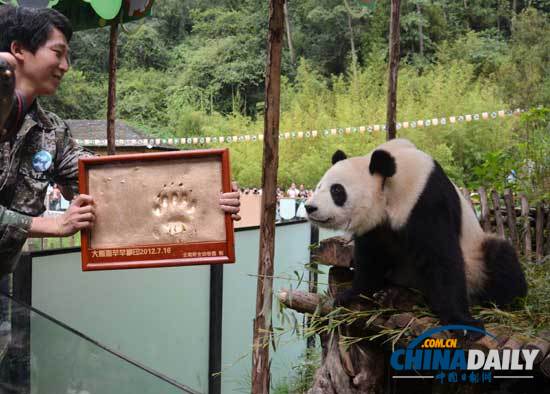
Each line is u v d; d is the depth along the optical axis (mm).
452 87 24375
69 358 2957
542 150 6434
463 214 3473
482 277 3475
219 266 5281
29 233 2477
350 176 3400
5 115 1804
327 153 22281
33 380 2889
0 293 2980
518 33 31688
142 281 4707
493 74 27656
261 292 3064
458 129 21422
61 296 4086
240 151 24797
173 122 34812
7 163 2670
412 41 38344
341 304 3527
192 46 42469
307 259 6785
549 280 3979
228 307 5555
